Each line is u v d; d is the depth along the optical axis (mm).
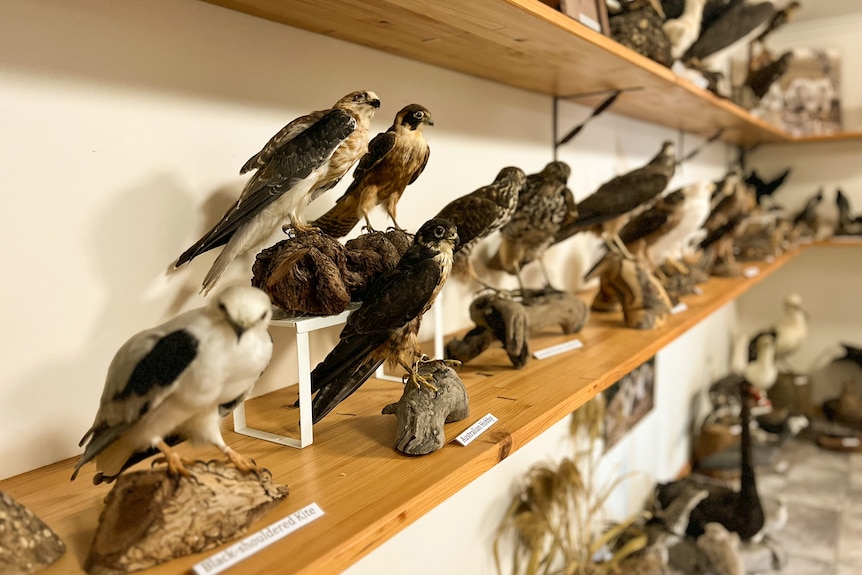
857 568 2092
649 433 2396
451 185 1237
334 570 509
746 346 3365
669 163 1477
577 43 1002
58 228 670
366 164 811
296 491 608
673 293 1577
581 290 1834
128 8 712
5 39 619
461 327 1319
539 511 1459
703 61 1849
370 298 718
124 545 481
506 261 1229
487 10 812
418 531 1183
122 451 546
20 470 664
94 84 689
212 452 710
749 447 2164
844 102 3295
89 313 702
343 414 835
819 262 3506
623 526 1731
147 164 742
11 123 628
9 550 473
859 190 3301
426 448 695
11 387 649
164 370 494
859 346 3439
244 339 517
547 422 827
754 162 3564
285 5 801
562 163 1124
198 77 788
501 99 1374
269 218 705
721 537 2021
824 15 3188
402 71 1102
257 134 864
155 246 756
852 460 2928
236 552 500
